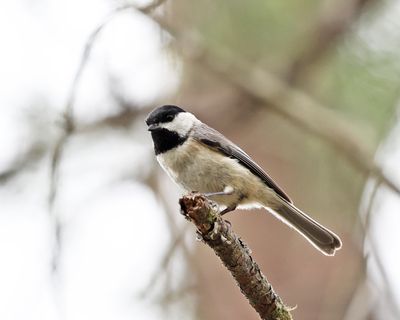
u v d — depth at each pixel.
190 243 11.43
